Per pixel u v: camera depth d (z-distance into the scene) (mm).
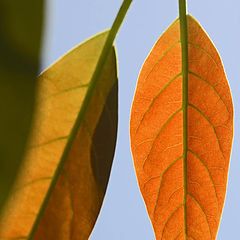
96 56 367
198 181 405
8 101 160
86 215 368
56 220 360
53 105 362
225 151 405
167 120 400
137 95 396
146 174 401
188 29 398
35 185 357
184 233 407
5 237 352
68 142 364
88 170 368
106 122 371
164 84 397
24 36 161
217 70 401
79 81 365
